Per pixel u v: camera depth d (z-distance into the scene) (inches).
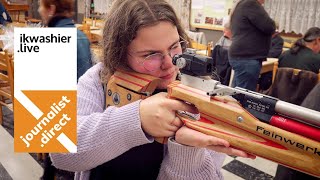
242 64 103.8
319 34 101.8
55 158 24.9
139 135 20.7
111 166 27.7
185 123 19.7
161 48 22.5
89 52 60.2
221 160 28.2
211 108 18.2
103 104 28.0
